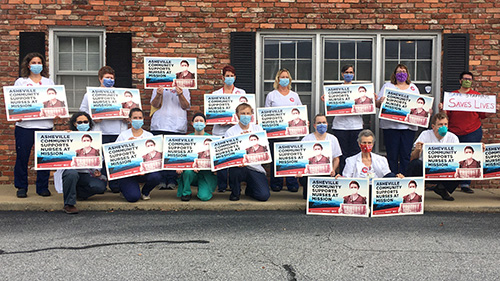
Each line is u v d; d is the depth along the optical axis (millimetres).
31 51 9836
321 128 8359
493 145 8336
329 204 7711
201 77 9969
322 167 8266
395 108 9039
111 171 8016
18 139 8375
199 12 9938
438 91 10055
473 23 9898
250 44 9945
